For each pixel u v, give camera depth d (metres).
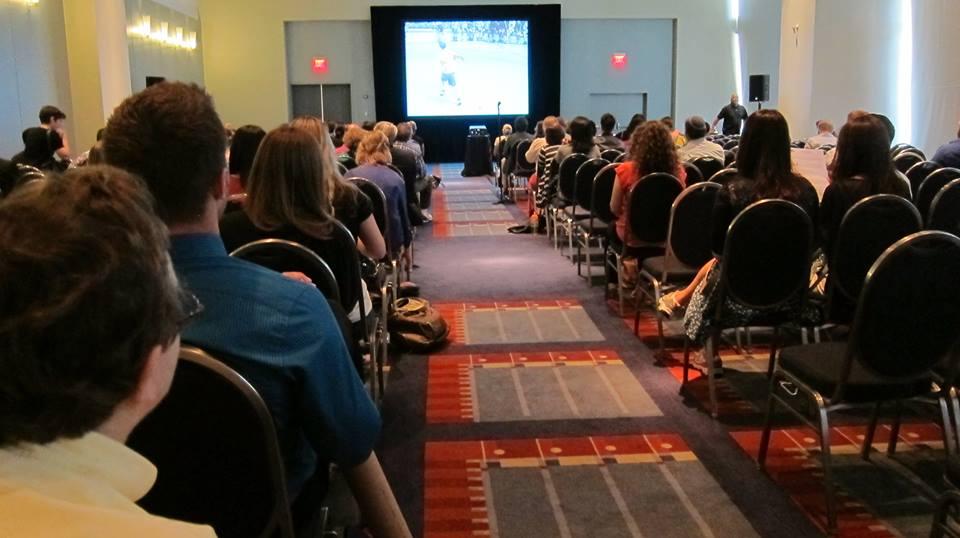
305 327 1.33
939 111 8.91
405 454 2.99
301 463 1.52
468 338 4.43
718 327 3.24
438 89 16.05
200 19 15.45
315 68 16.06
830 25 9.80
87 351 0.61
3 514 0.54
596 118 16.53
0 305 0.60
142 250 0.66
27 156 6.38
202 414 1.26
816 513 2.52
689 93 16.30
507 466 2.88
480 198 10.99
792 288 3.13
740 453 2.95
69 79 9.38
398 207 4.66
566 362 4.01
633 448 3.01
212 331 1.28
